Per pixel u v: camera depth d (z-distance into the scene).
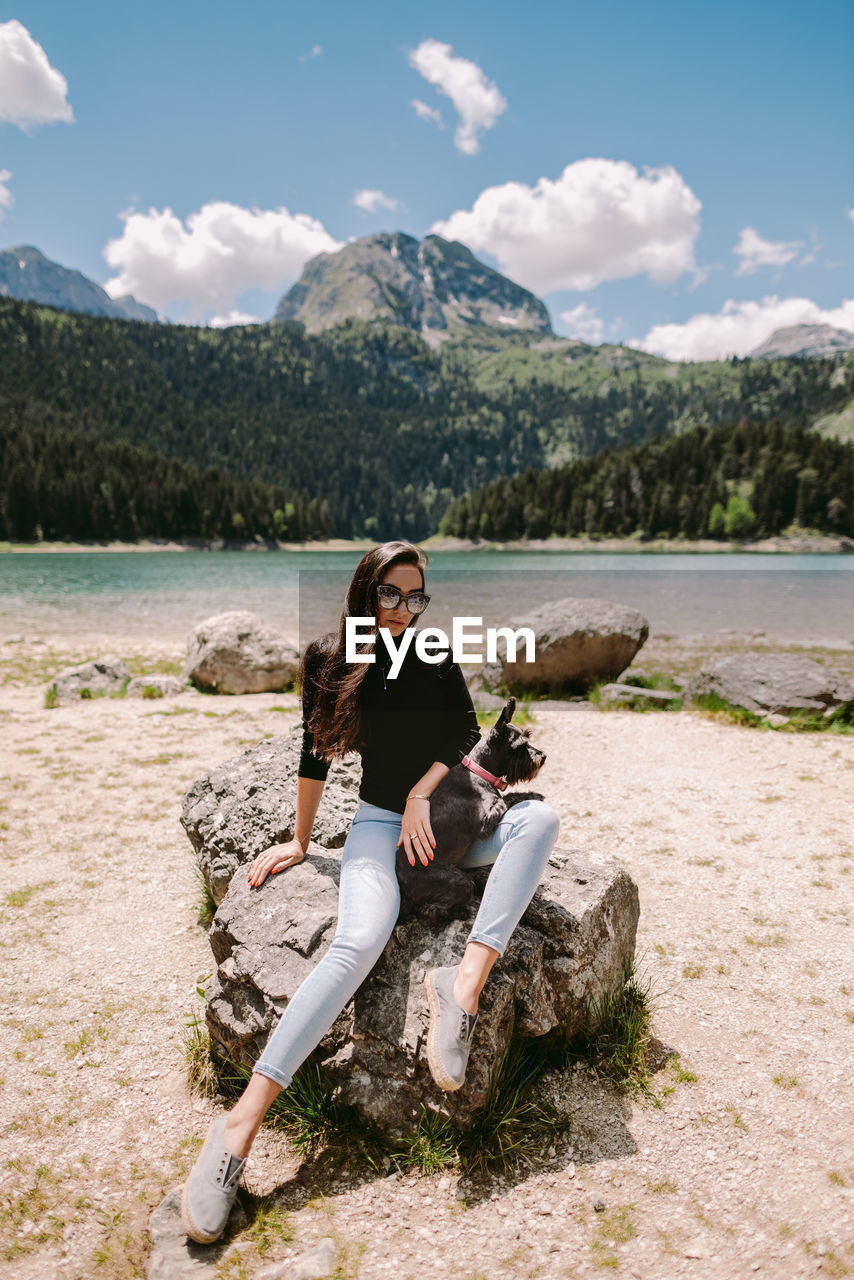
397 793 2.47
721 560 87.12
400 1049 2.29
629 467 141.62
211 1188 1.96
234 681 10.20
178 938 3.66
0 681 11.09
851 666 12.85
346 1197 2.14
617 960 2.91
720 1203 2.09
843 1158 2.23
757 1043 2.79
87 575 46.69
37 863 4.54
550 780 5.98
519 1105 2.41
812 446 139.38
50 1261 1.93
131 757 6.77
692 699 8.58
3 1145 2.35
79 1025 2.97
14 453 124.62
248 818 3.49
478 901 2.64
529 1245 1.96
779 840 4.70
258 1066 2.08
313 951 2.50
